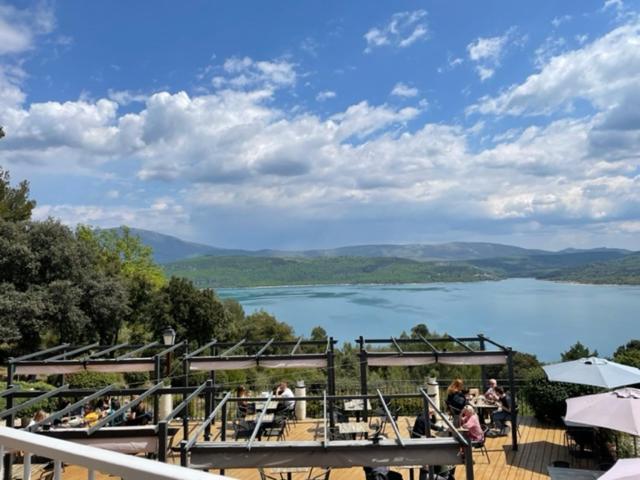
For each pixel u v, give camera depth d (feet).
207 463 21.08
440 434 33.30
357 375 97.09
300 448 21.13
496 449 35.60
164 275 164.66
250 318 184.34
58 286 88.28
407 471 31.71
